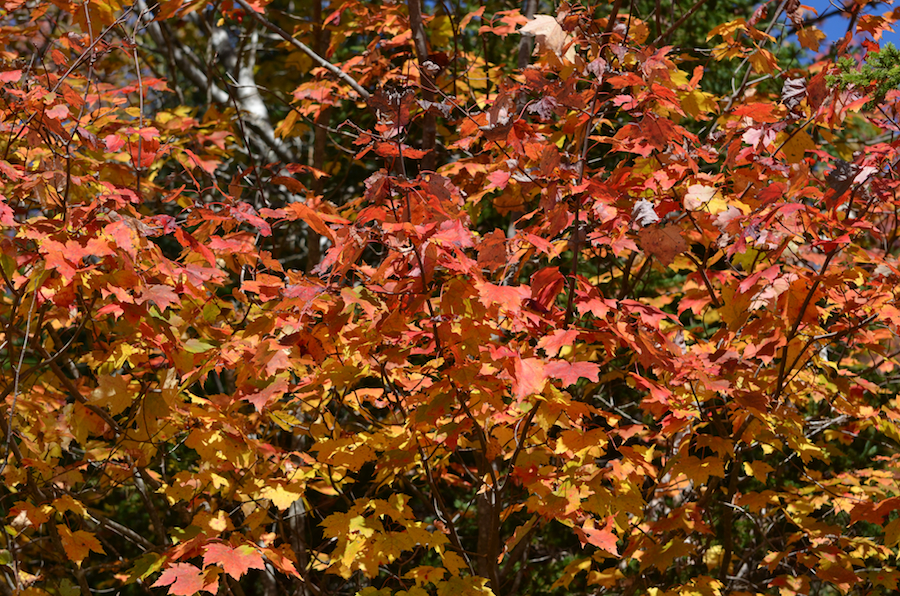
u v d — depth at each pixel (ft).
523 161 10.57
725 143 12.41
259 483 12.30
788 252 12.66
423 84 16.12
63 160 13.03
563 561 18.99
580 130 10.30
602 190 9.05
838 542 13.17
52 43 15.05
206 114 19.13
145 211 17.99
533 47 18.71
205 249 10.67
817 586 16.37
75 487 16.19
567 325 9.58
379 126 9.83
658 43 15.71
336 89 18.56
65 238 9.97
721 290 11.85
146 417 11.89
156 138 12.99
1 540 13.32
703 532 12.16
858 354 16.93
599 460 13.57
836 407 13.43
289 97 25.89
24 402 12.42
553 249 10.05
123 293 9.90
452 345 9.46
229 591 13.21
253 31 23.99
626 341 9.39
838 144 15.89
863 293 12.02
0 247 10.52
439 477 15.10
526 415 11.44
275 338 10.28
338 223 9.35
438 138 21.30
